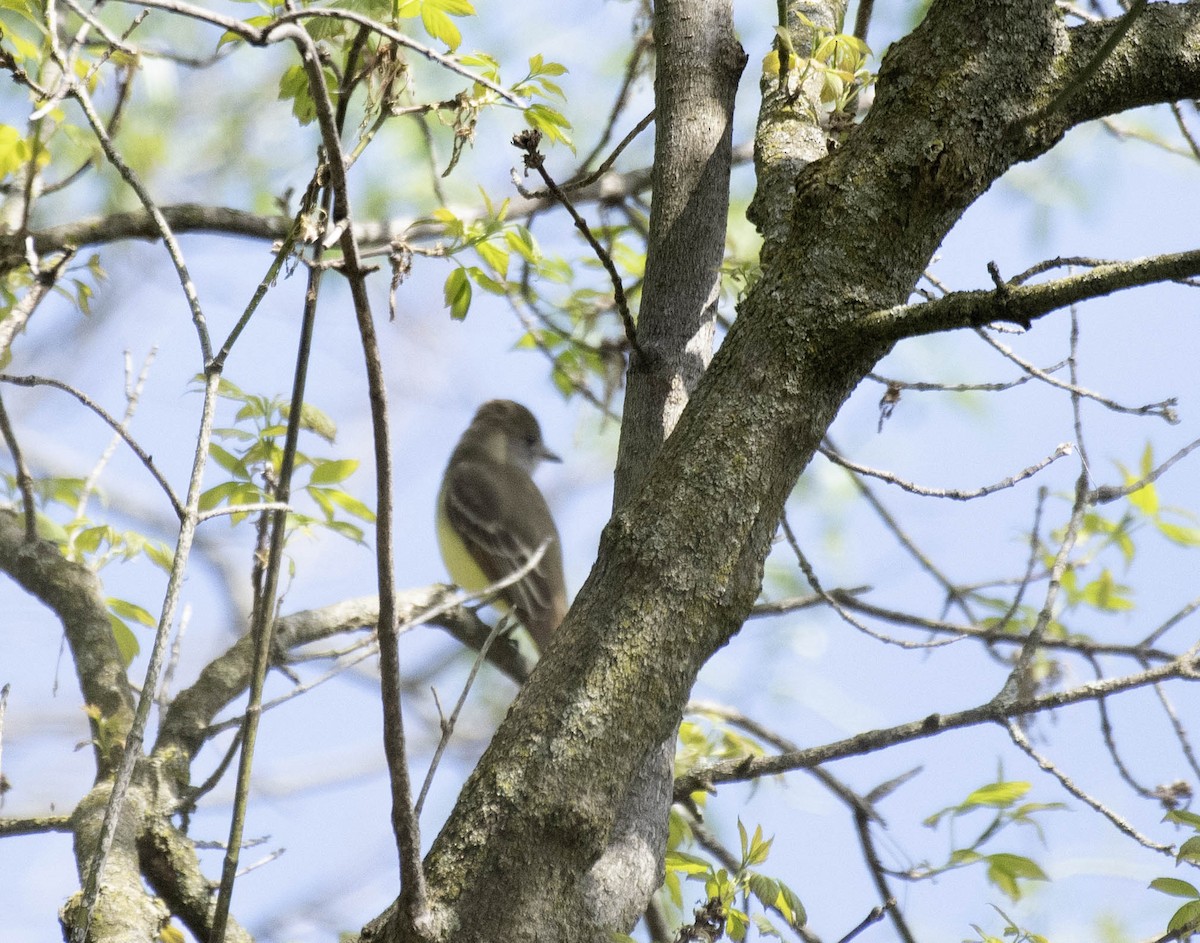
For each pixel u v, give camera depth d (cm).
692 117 720
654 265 702
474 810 454
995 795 766
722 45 738
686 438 494
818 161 527
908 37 529
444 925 438
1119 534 1098
